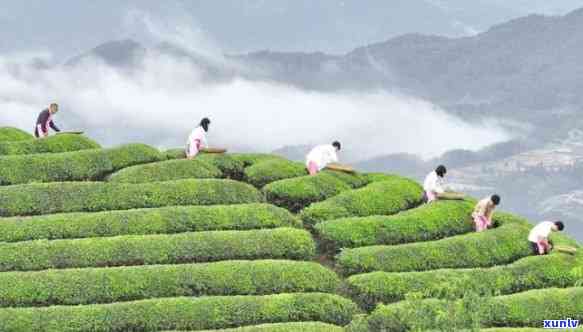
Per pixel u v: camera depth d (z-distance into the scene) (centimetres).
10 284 4472
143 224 5181
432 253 5094
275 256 5022
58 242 4862
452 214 5659
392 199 5900
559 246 5297
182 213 5297
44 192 5528
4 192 5500
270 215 5406
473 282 3725
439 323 3412
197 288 4581
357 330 4188
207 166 6200
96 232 5103
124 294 4503
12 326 4144
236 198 5744
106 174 6225
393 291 4672
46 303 4447
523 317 4503
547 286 4938
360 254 5009
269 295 4481
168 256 4881
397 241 5359
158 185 5678
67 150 6525
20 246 4809
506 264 5253
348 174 6288
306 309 4412
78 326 4197
